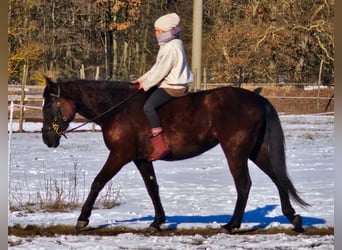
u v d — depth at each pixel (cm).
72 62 5200
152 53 5450
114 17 5297
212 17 5241
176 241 1130
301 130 3359
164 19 1216
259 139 1212
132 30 5372
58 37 5147
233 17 5206
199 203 1520
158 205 1232
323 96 4312
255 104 1211
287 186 1205
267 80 4884
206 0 5253
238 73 4806
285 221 1327
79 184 1770
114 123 1217
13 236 1167
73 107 1247
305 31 4866
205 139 1216
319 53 4859
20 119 3234
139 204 1505
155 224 1227
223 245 1095
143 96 1231
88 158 2397
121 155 1211
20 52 4659
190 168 2144
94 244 1107
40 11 5150
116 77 5272
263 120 1210
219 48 4888
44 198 1545
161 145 1209
